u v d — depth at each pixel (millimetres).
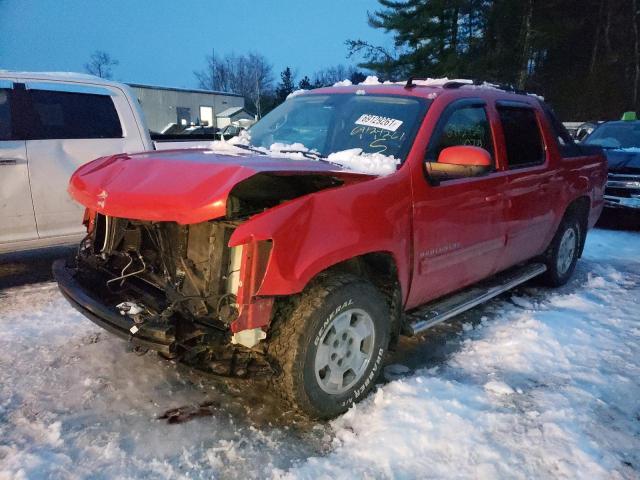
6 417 3141
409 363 3955
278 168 2904
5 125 5535
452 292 4461
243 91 68438
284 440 2988
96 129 6203
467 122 4168
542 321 4691
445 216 3764
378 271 3490
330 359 3117
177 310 2887
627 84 34281
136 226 3398
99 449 2859
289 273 2773
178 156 3473
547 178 5020
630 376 3754
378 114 4020
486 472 2701
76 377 3609
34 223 5680
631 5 34562
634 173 9000
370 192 3217
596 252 7613
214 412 3246
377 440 2926
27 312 4816
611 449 2926
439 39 29609
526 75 30125
